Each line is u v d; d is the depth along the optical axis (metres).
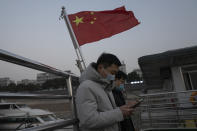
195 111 4.89
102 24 5.48
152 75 9.88
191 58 6.37
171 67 7.27
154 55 6.43
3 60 1.30
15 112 5.77
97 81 2.04
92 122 1.79
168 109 4.77
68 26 4.81
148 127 4.69
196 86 6.89
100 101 1.97
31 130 1.38
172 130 4.16
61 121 1.91
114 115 1.87
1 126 5.33
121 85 3.16
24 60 1.47
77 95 1.95
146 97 4.73
